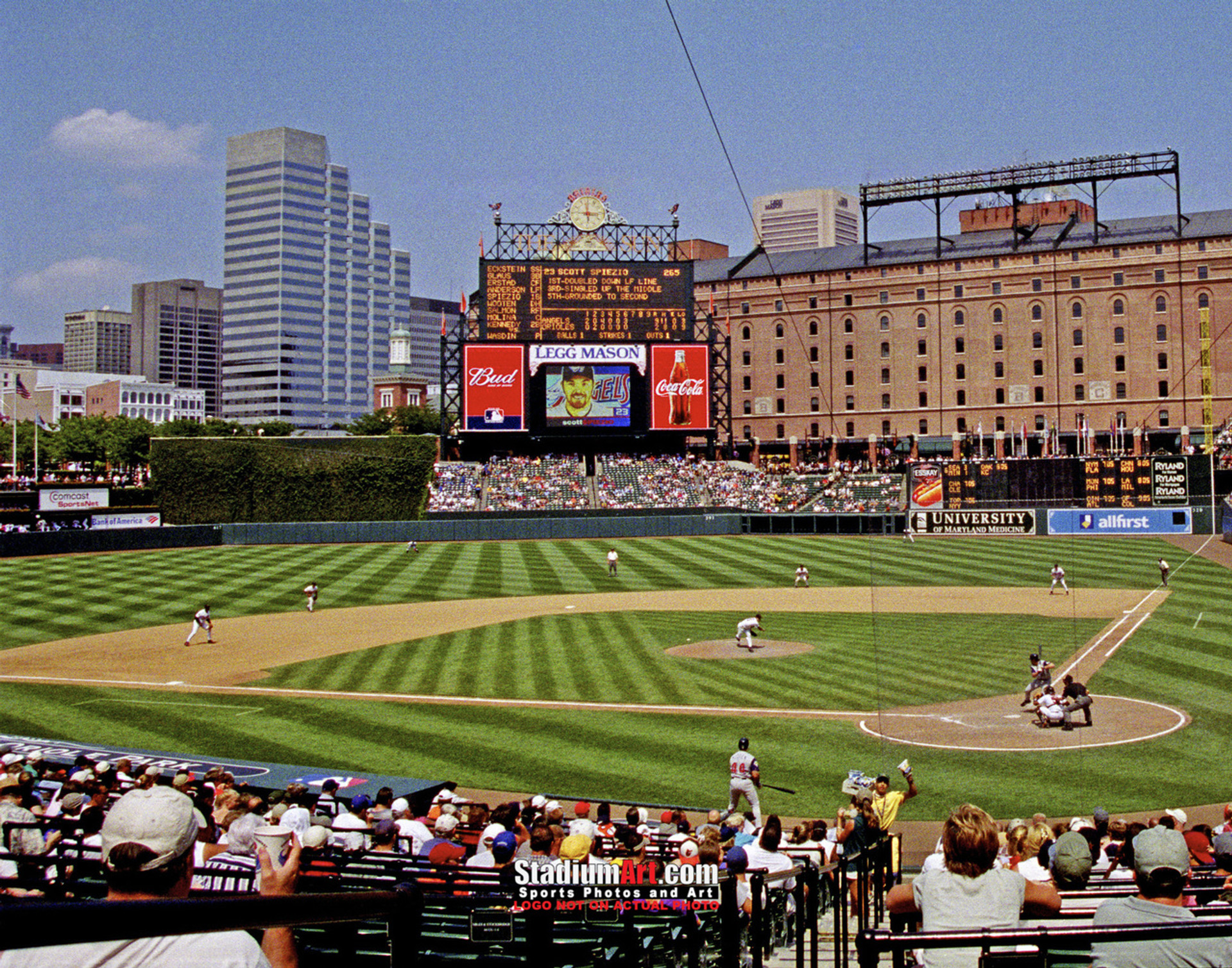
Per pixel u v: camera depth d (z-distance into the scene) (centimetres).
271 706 3684
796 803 2592
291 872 572
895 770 2812
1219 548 7656
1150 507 8650
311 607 5866
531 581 7062
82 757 2108
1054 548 8012
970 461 9088
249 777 2309
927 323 12900
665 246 10900
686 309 10600
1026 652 4372
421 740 3203
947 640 4697
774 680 3997
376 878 1016
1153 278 11938
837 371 13325
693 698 3731
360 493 10500
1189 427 11788
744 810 2467
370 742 3198
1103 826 1747
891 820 1958
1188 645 4431
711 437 10769
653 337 10581
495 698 3778
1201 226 11969
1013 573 6969
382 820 1535
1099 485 8769
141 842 407
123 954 383
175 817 418
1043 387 12388
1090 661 4131
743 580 7044
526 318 10444
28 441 13488
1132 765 2805
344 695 3853
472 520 9612
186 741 3216
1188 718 3266
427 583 6938
